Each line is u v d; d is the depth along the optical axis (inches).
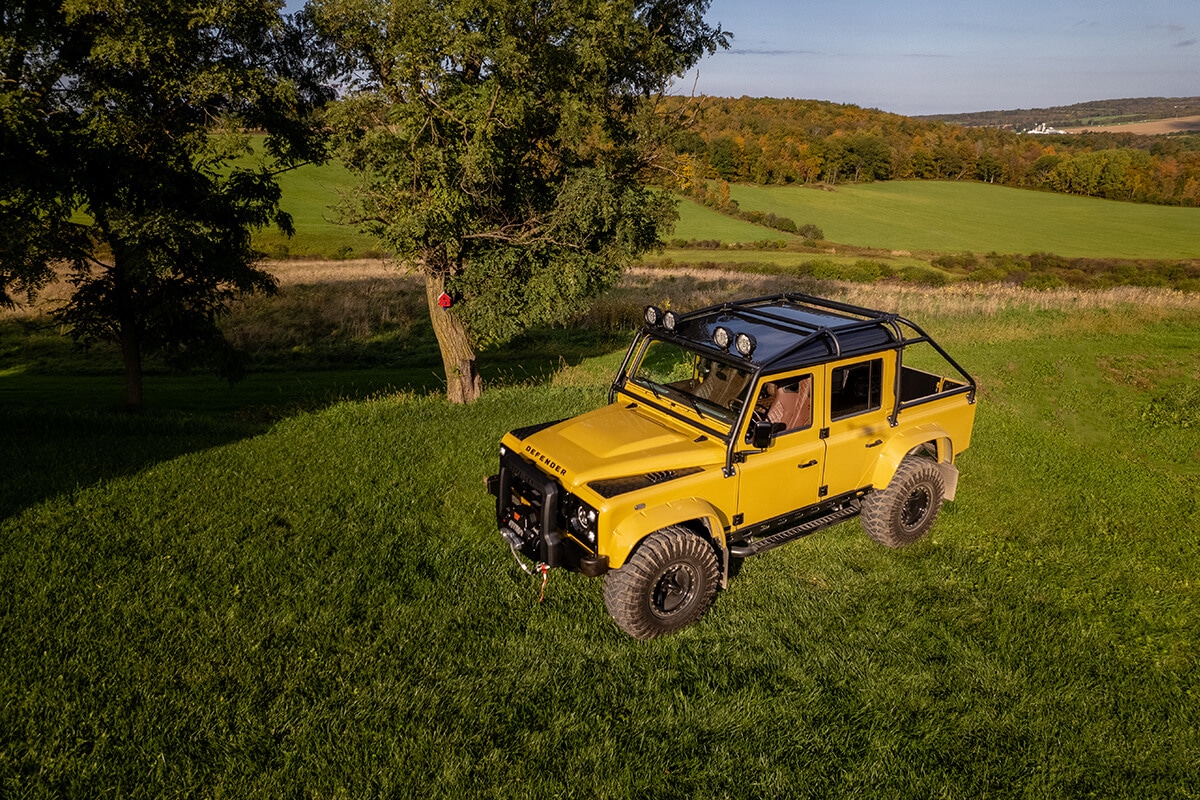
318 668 190.2
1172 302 896.3
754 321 251.0
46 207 409.4
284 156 468.8
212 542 252.5
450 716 175.9
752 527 230.7
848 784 159.5
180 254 460.8
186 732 166.9
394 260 412.2
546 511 204.1
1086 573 256.5
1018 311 830.5
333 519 276.4
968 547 274.7
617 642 206.8
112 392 643.5
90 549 243.9
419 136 355.3
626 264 433.7
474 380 469.7
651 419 240.7
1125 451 416.8
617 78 422.0
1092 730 178.1
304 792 152.1
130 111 388.5
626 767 160.7
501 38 344.8
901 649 207.6
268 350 844.0
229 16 379.6
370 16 357.7
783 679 194.1
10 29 367.9
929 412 270.7
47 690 175.8
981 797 157.5
